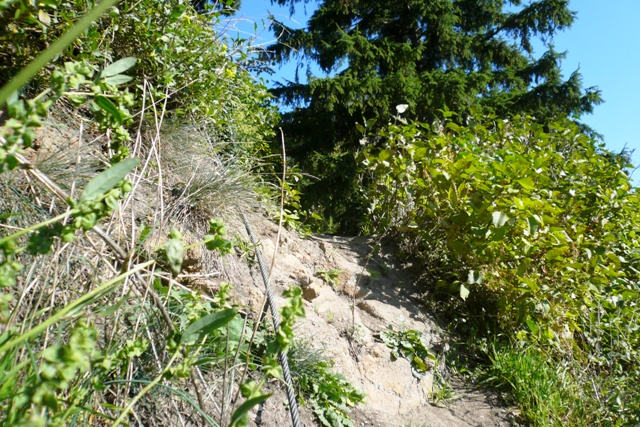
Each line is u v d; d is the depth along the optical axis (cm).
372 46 1509
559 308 424
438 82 1423
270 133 568
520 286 421
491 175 429
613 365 419
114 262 243
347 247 484
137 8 345
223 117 467
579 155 527
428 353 384
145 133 358
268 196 435
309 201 1305
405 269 477
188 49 390
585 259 443
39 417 90
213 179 358
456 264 457
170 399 227
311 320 352
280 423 264
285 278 373
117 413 192
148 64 363
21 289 196
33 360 117
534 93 1733
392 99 1422
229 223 366
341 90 1369
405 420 324
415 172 488
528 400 359
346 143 1483
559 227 409
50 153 276
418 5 1620
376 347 369
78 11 303
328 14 1664
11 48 285
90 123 317
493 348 407
